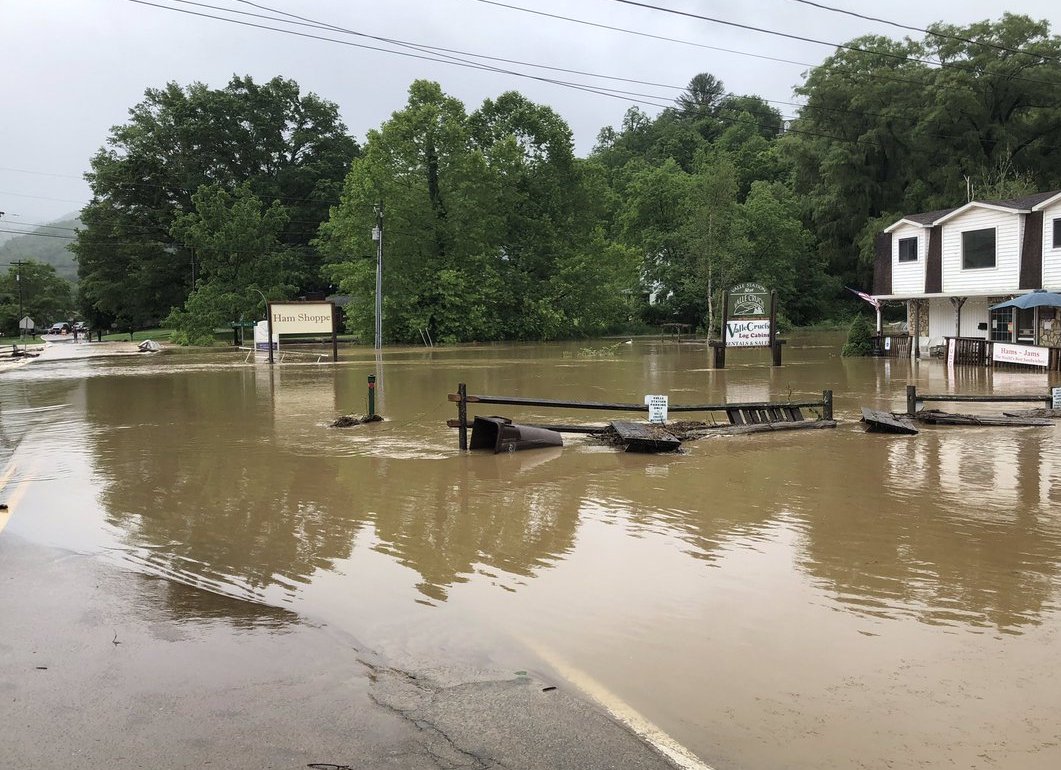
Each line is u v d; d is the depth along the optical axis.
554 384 20.42
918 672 4.17
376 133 51.06
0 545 6.71
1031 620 4.88
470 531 7.04
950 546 6.43
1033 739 3.48
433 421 13.99
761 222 65.88
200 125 73.38
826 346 40.66
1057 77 56.50
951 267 27.80
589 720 3.67
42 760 3.30
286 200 80.25
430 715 3.72
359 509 7.86
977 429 12.74
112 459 10.73
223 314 52.81
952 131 61.03
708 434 12.20
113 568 6.07
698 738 3.51
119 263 73.56
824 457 10.45
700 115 109.19
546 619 4.97
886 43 65.25
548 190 58.78
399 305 50.09
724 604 5.20
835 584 5.57
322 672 4.20
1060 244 24.19
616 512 7.68
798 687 4.01
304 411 15.63
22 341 72.69
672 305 68.50
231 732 3.54
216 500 8.29
